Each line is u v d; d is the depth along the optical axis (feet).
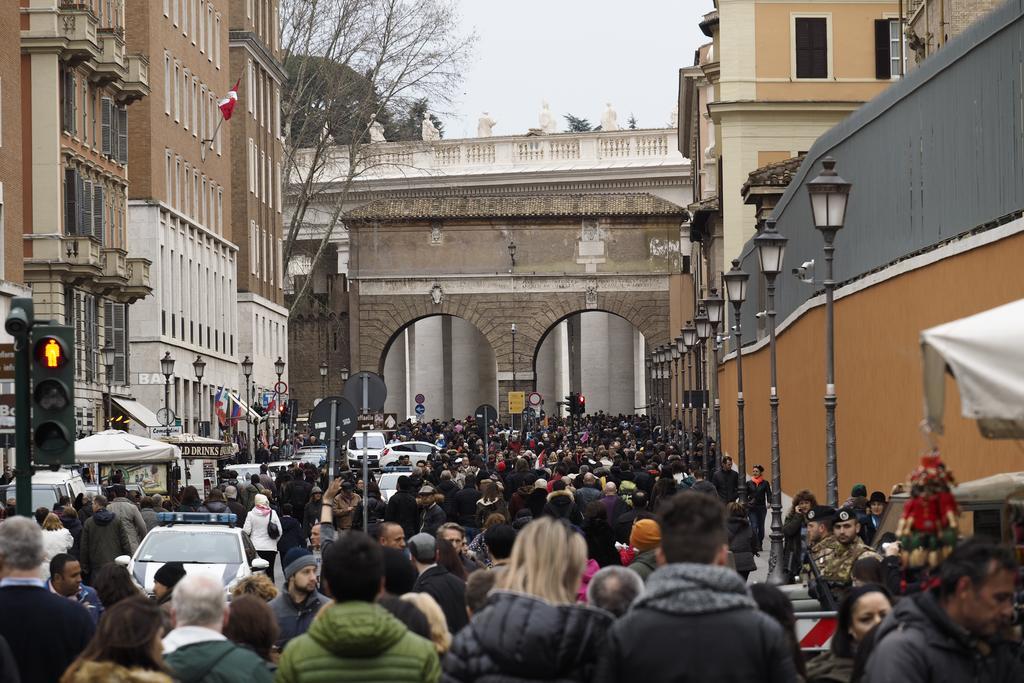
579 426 630.33
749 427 354.95
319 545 123.54
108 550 159.12
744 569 151.53
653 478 228.02
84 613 74.28
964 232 146.00
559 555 55.88
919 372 161.68
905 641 53.57
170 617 74.49
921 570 64.28
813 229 230.27
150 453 257.34
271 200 636.89
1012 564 53.26
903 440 169.89
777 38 424.87
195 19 517.55
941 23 258.98
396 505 185.57
